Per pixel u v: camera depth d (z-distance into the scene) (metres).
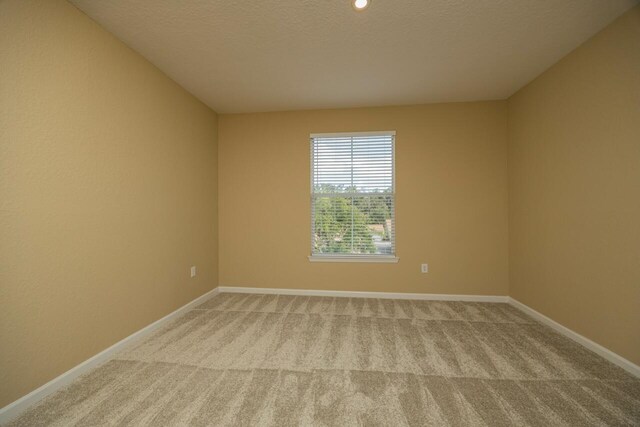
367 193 3.62
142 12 1.87
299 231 3.70
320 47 2.31
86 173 1.89
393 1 1.79
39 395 1.57
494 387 1.71
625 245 1.89
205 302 3.36
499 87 3.05
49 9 1.65
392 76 2.80
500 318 2.83
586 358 2.04
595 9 1.85
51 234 1.66
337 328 2.59
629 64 1.85
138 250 2.36
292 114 3.71
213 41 2.21
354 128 3.61
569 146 2.38
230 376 1.82
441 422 1.42
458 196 3.44
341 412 1.49
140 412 1.48
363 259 3.56
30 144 1.55
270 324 2.68
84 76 1.87
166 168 2.73
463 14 1.91
